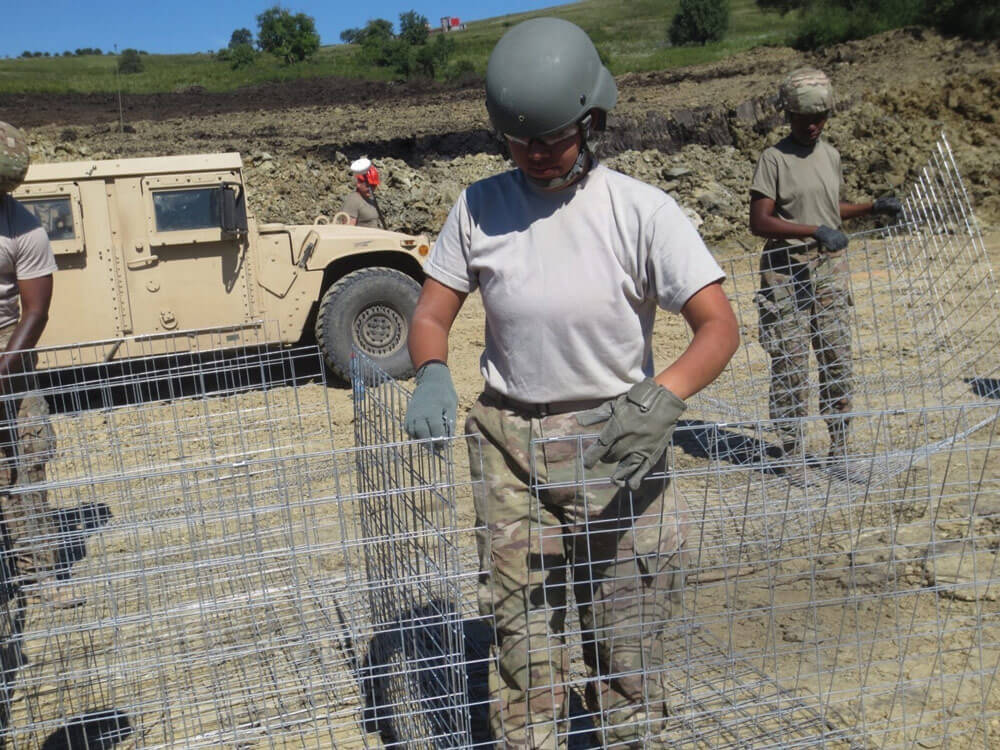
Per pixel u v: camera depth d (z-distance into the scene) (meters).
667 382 2.21
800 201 4.98
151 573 3.07
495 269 2.42
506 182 2.46
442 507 2.48
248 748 3.02
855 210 5.23
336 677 3.33
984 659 3.31
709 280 2.29
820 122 4.91
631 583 2.48
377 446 2.63
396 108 20.27
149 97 22.59
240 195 7.61
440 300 2.56
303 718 3.14
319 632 3.51
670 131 16.80
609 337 2.38
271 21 46.84
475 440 2.53
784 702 3.08
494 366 2.51
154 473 2.94
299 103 21.77
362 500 3.31
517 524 2.45
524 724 2.50
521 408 2.47
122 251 7.48
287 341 7.95
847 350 5.06
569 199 2.38
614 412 2.20
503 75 2.22
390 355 8.02
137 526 3.15
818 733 2.92
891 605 3.69
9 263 3.86
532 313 2.37
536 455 2.42
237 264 7.72
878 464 4.13
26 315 3.90
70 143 16.83
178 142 16.69
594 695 2.77
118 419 6.61
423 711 2.75
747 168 16.23
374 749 2.97
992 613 3.37
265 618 3.51
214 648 3.35
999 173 15.37
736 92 17.91
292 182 15.63
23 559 3.78
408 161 16.48
